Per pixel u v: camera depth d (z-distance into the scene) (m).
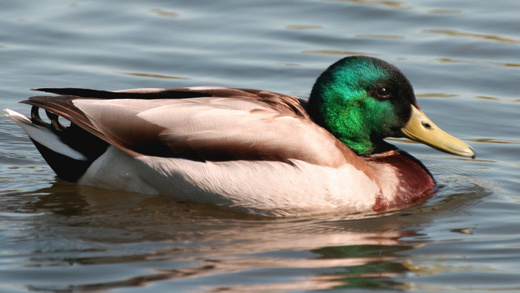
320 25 19.77
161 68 17.75
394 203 12.62
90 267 10.30
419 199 12.97
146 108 12.26
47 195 12.76
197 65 17.89
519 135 15.38
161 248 10.93
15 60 17.92
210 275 10.12
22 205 12.38
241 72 17.64
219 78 17.39
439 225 11.99
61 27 19.34
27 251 10.76
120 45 18.67
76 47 18.56
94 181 12.80
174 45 18.70
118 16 19.94
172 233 11.47
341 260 10.70
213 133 12.08
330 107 12.84
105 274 10.11
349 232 11.68
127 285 9.82
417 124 12.95
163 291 9.67
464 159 14.73
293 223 11.95
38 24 19.42
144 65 17.88
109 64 17.88
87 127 12.15
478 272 10.42
